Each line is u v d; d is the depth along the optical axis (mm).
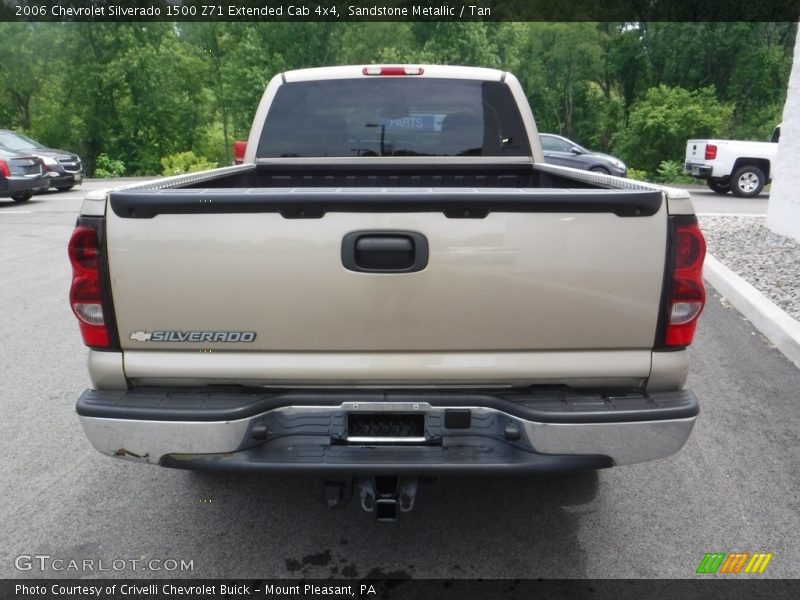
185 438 2453
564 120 53281
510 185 4777
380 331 2449
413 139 4695
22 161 15758
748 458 3773
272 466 2438
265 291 2424
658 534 3098
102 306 2477
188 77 43438
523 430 2461
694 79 43469
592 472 3660
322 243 2379
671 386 2549
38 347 5703
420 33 41875
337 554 2969
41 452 3879
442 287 2400
